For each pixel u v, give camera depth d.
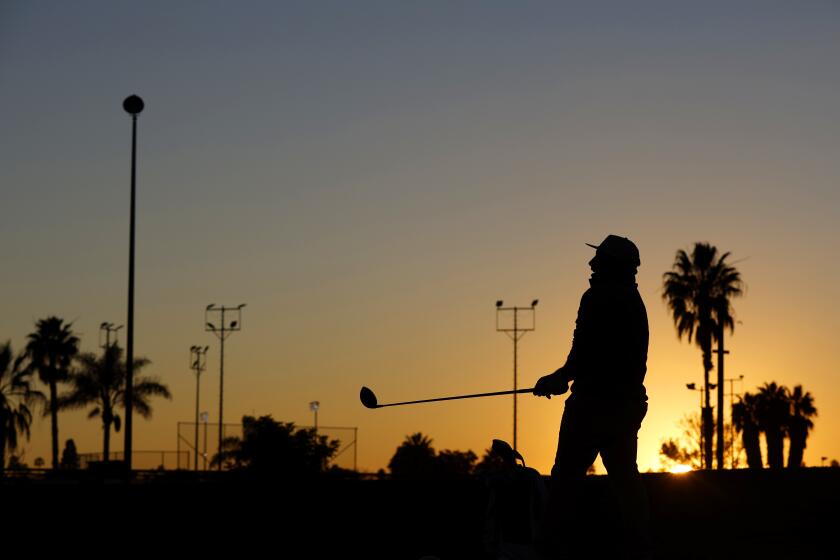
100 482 15.52
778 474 16.53
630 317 8.13
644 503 8.15
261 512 12.18
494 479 8.84
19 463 92.44
